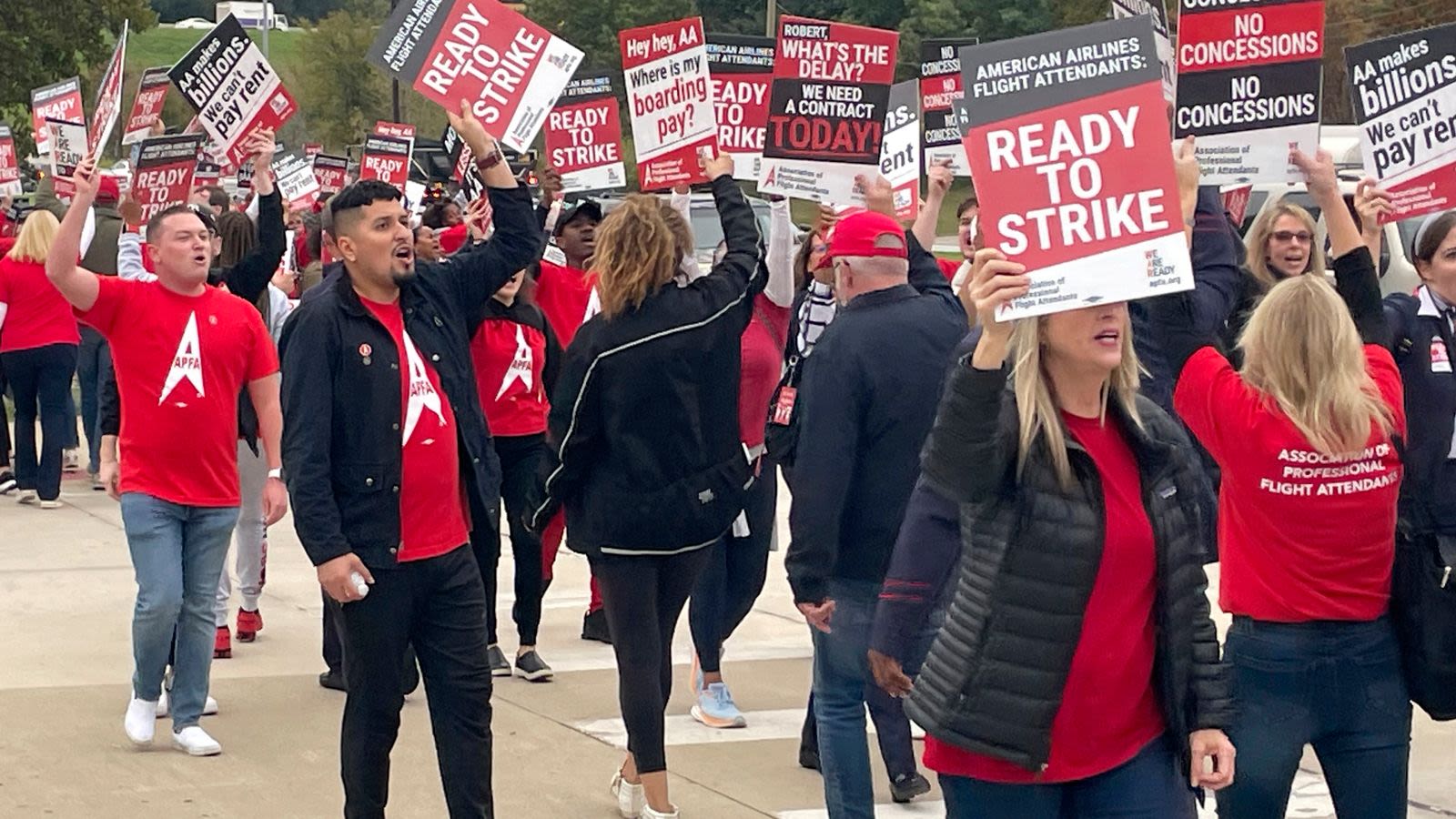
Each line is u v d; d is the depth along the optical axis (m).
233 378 6.60
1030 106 3.49
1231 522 4.54
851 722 5.28
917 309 5.18
